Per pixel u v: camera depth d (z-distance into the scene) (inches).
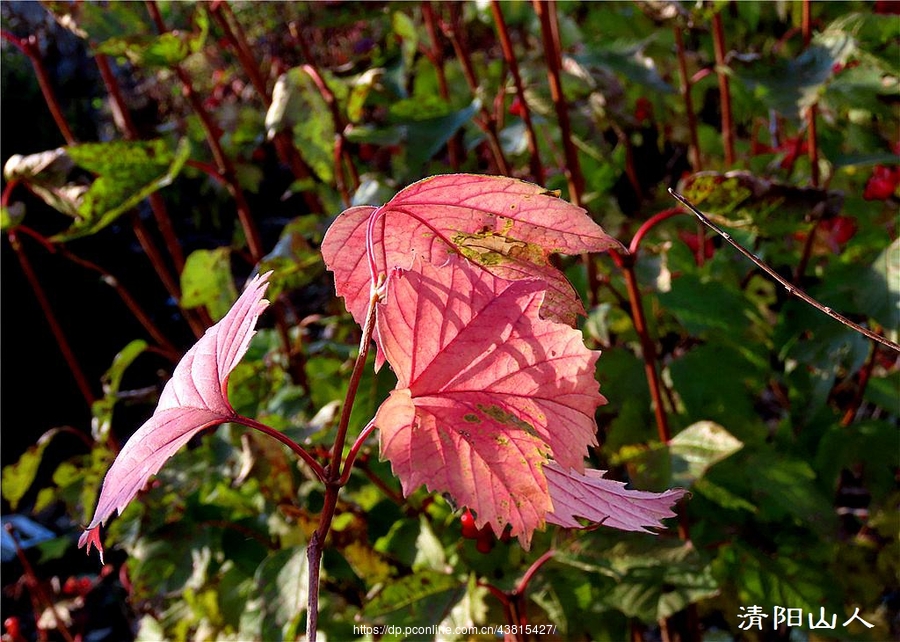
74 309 78.3
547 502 11.5
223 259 33.4
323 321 34.9
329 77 31.9
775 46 37.8
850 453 31.3
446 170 36.4
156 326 79.3
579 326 30.9
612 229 35.0
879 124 34.7
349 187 37.1
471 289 11.3
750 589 30.7
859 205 33.3
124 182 30.1
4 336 75.7
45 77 36.1
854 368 28.0
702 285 30.5
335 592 31.3
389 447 11.4
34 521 67.4
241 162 44.4
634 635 30.5
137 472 12.1
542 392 11.4
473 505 11.4
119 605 56.4
